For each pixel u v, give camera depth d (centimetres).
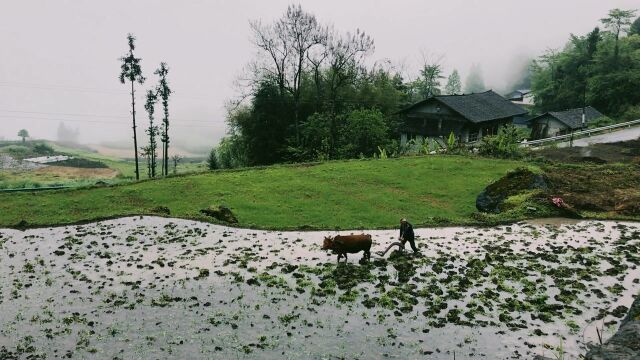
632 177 2894
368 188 3106
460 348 1256
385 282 1648
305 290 1608
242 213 2625
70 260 1931
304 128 5109
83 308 1520
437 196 2931
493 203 2641
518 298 1506
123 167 11625
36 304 1554
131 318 1451
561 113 6288
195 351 1273
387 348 1269
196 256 1947
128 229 2320
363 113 4847
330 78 5644
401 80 7412
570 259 1783
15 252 2033
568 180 2891
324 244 1783
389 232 2272
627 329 917
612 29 8600
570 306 1431
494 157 3809
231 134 5894
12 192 3109
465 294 1548
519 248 1941
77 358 1254
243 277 1714
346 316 1433
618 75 7238
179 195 3016
